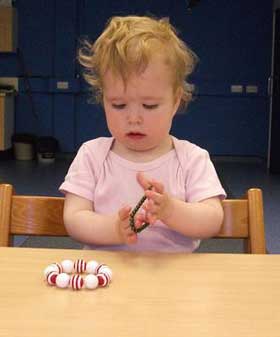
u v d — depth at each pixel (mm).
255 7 6914
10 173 5867
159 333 594
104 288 725
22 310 648
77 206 1023
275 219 4012
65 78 7086
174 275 778
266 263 834
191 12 6926
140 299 688
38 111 7172
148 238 995
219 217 983
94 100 1257
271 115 6340
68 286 719
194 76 7047
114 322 619
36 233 1091
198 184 1033
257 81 7059
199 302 681
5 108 6711
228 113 7141
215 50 6992
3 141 6715
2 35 6777
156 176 1053
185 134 7180
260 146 7172
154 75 860
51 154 6773
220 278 767
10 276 763
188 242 1020
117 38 875
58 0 6961
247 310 659
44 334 587
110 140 1101
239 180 5777
